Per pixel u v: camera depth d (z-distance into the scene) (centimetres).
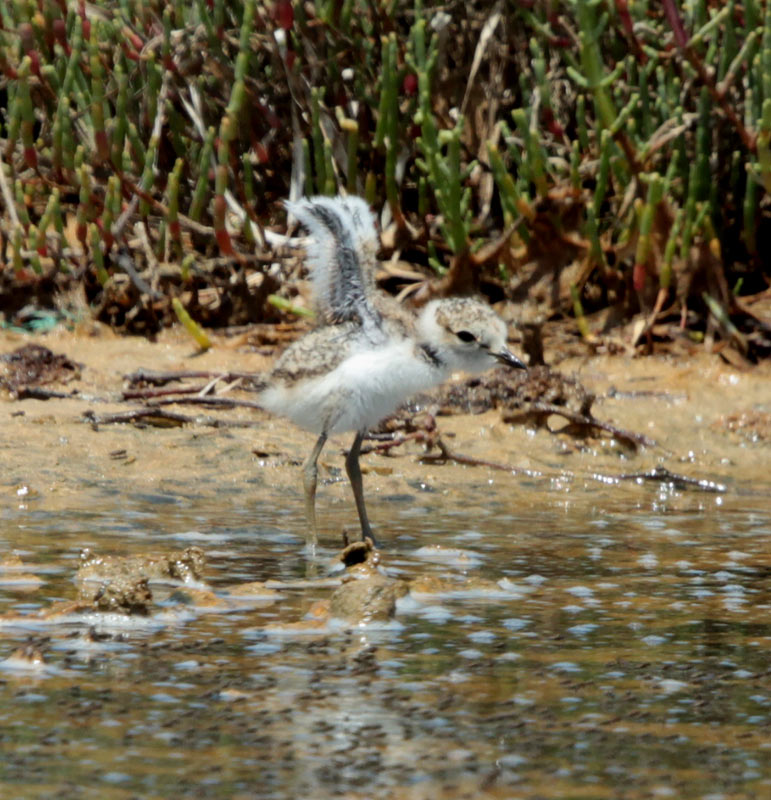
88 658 610
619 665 608
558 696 566
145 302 1379
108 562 748
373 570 759
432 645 637
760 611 702
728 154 1401
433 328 873
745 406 1210
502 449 1118
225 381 1241
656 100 1386
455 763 492
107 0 1439
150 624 668
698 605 713
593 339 1321
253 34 1389
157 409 1133
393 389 869
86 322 1366
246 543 849
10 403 1157
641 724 534
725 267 1420
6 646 624
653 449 1126
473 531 899
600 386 1248
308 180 1381
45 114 1438
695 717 543
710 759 498
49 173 1458
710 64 1323
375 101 1393
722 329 1312
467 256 1331
